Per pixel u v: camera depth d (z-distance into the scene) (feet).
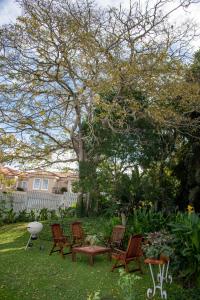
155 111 41.29
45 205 69.46
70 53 45.39
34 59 47.37
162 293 21.89
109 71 39.60
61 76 49.88
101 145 50.08
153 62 39.86
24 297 21.68
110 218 44.06
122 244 34.32
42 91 50.37
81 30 41.47
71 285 24.49
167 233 26.30
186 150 51.11
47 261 31.81
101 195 53.47
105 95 44.70
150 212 36.70
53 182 127.44
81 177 51.57
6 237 45.65
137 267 29.99
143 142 48.29
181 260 24.91
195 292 21.81
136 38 41.96
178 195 50.34
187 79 43.68
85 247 32.76
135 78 40.50
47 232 44.16
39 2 42.47
